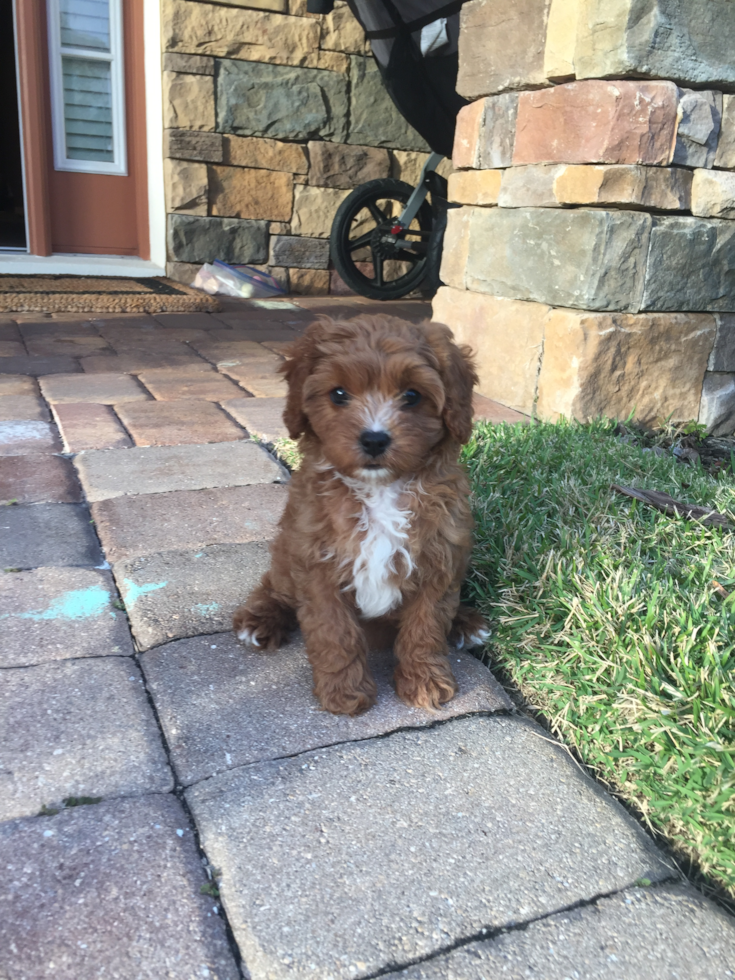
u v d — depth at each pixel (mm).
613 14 879
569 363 982
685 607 577
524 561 663
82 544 712
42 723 484
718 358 1059
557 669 559
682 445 1016
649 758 473
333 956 353
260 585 624
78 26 1792
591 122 919
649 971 358
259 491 832
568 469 830
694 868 435
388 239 1854
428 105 1655
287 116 1891
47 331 1444
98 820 417
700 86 938
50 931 353
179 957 347
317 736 495
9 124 2807
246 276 1925
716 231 986
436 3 1439
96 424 987
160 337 1453
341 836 418
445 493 522
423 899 385
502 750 494
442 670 543
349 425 485
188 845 407
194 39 1761
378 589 525
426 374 494
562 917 381
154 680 538
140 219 1964
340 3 1850
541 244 1017
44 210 1861
